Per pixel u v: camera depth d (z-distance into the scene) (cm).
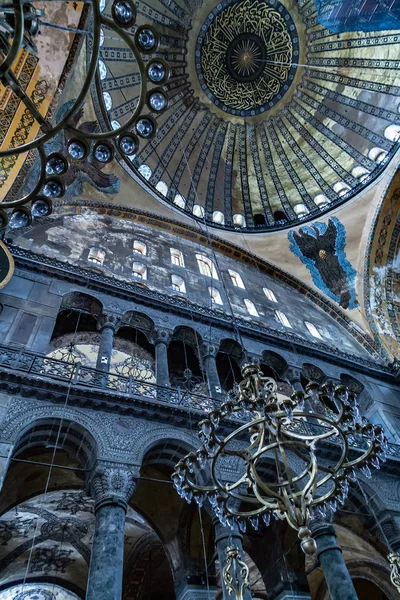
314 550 516
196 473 846
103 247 1350
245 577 561
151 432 822
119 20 481
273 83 1962
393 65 1661
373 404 1362
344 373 1411
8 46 493
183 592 893
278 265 1867
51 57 1087
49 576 1291
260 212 1964
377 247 1780
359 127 1802
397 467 1051
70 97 1233
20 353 812
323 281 1841
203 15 1806
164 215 1691
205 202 1880
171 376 1346
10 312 919
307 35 1839
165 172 1783
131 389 883
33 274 1047
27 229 1191
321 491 920
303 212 1917
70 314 1205
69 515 1202
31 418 729
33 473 949
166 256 1528
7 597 1283
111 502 677
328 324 1727
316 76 1884
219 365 1376
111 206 1532
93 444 757
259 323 1444
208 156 1953
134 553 1270
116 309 1108
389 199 1734
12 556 1225
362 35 1708
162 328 1144
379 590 1358
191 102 1902
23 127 1086
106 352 977
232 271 1716
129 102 1614
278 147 2003
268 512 643
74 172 1399
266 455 910
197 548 958
